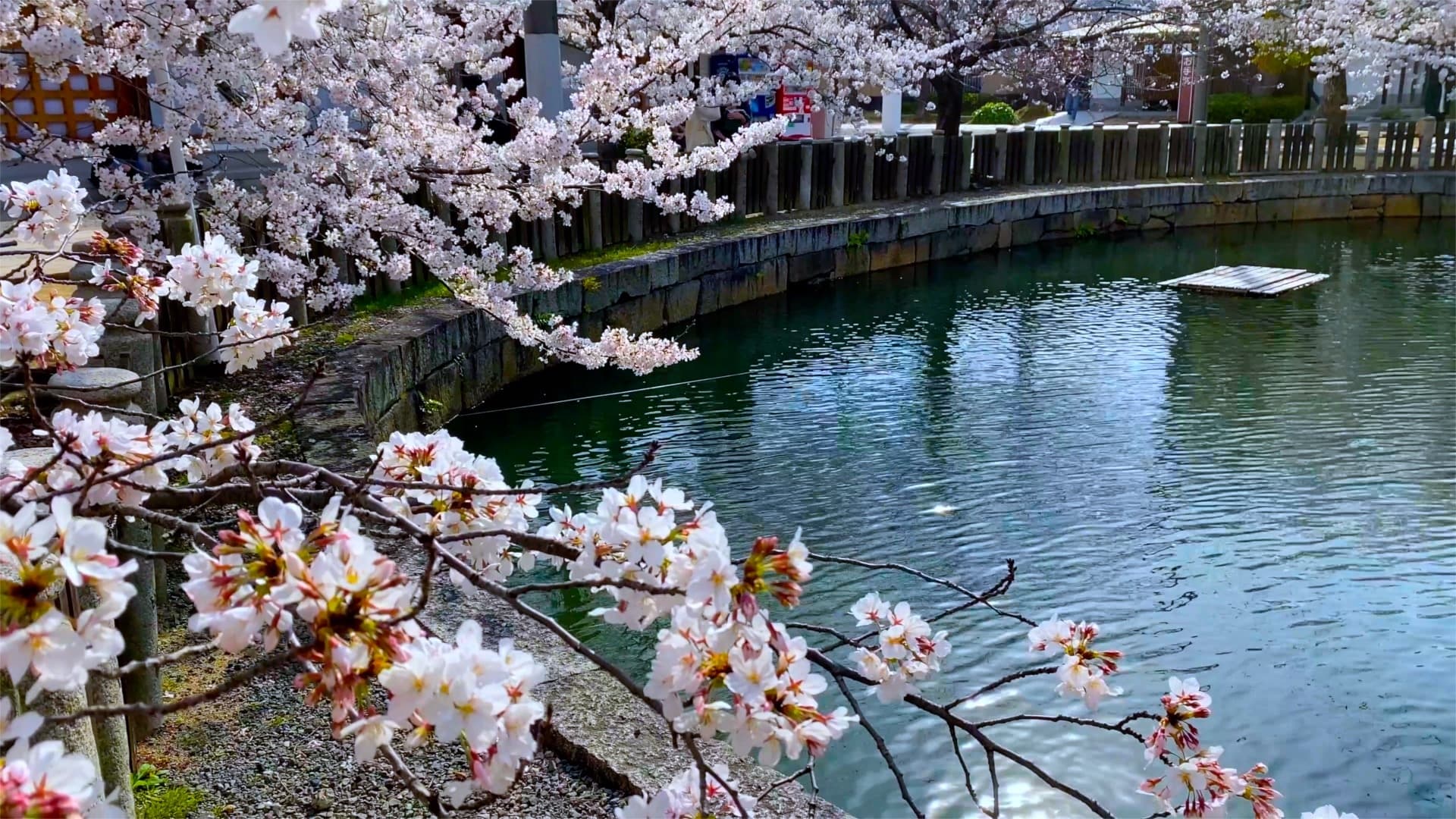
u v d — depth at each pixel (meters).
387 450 1.99
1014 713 4.21
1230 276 13.13
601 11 11.08
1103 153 17.66
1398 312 11.35
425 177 6.33
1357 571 5.41
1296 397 8.31
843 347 10.02
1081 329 10.70
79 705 1.93
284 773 2.75
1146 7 17.34
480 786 1.29
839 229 13.08
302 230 5.70
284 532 1.24
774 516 6.05
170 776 2.74
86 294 4.59
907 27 15.56
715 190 12.70
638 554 1.49
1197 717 1.95
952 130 16.27
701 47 6.75
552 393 8.50
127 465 1.80
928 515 6.07
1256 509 6.15
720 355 9.72
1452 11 17.88
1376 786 3.87
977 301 12.09
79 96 8.59
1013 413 7.95
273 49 1.09
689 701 1.60
